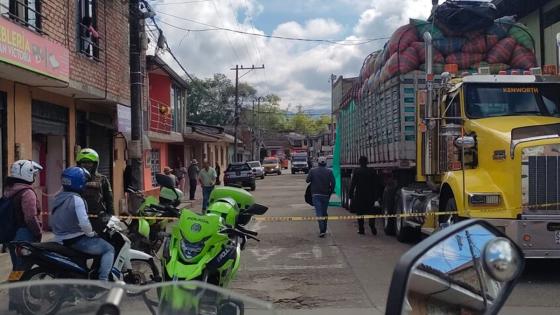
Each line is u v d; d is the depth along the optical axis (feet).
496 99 32.07
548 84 32.40
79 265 20.04
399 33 40.16
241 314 8.82
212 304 8.70
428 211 35.19
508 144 27.40
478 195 27.53
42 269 19.20
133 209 36.24
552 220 26.37
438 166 34.55
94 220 22.31
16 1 34.91
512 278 7.61
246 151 257.96
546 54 58.54
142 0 46.11
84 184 20.52
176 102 110.83
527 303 22.95
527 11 62.03
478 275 8.38
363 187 44.29
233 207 21.11
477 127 30.17
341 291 25.67
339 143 73.56
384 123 45.32
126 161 65.16
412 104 40.04
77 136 51.88
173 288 8.59
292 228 48.98
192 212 18.54
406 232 40.16
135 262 23.82
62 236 20.07
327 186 43.27
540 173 26.66
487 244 7.66
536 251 26.50
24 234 21.75
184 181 103.65
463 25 38.75
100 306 7.82
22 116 39.99
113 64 52.54
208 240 17.76
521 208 26.71
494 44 39.34
